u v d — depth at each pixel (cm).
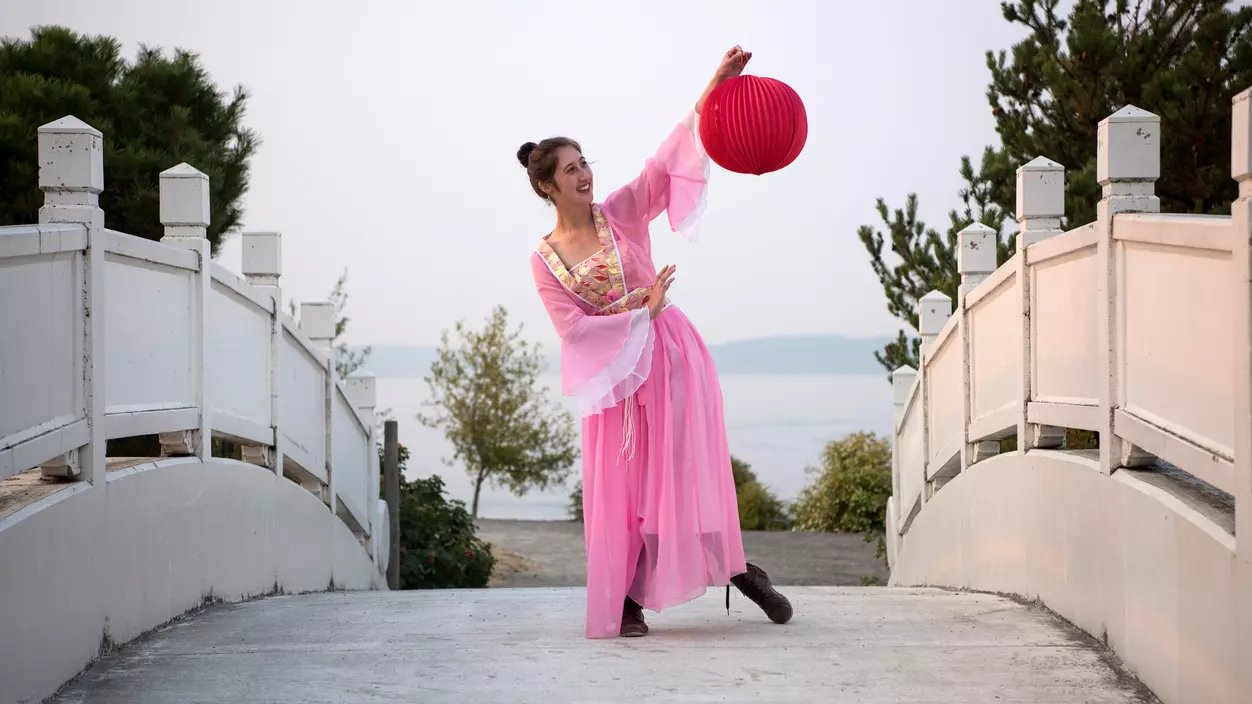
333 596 550
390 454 869
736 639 377
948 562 602
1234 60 739
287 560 594
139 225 827
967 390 563
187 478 451
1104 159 364
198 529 463
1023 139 857
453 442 2053
